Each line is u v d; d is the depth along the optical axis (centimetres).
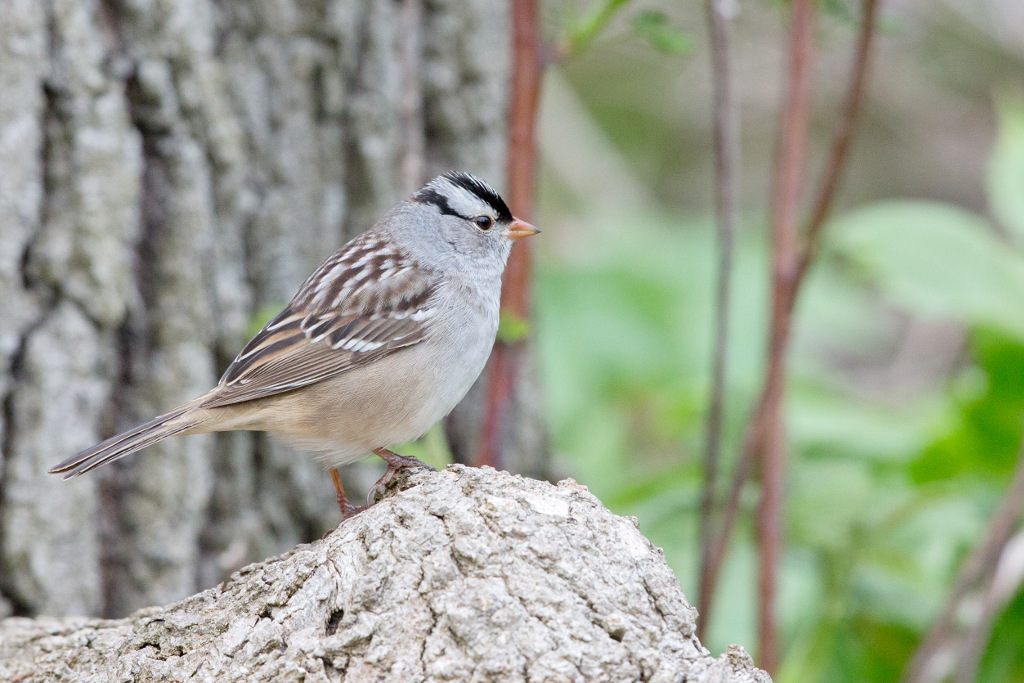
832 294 1574
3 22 877
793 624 1047
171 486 952
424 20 1103
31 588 912
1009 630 1002
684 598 591
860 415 1120
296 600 600
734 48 2006
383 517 602
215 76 957
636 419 1500
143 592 951
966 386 1120
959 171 2091
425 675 554
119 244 926
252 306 998
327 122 1035
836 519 979
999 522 868
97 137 912
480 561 577
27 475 910
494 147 1148
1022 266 1052
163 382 951
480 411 1140
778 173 906
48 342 912
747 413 1192
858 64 847
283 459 1009
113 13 922
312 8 1011
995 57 2033
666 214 1939
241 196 983
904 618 1001
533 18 862
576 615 566
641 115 2220
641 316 1496
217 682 582
